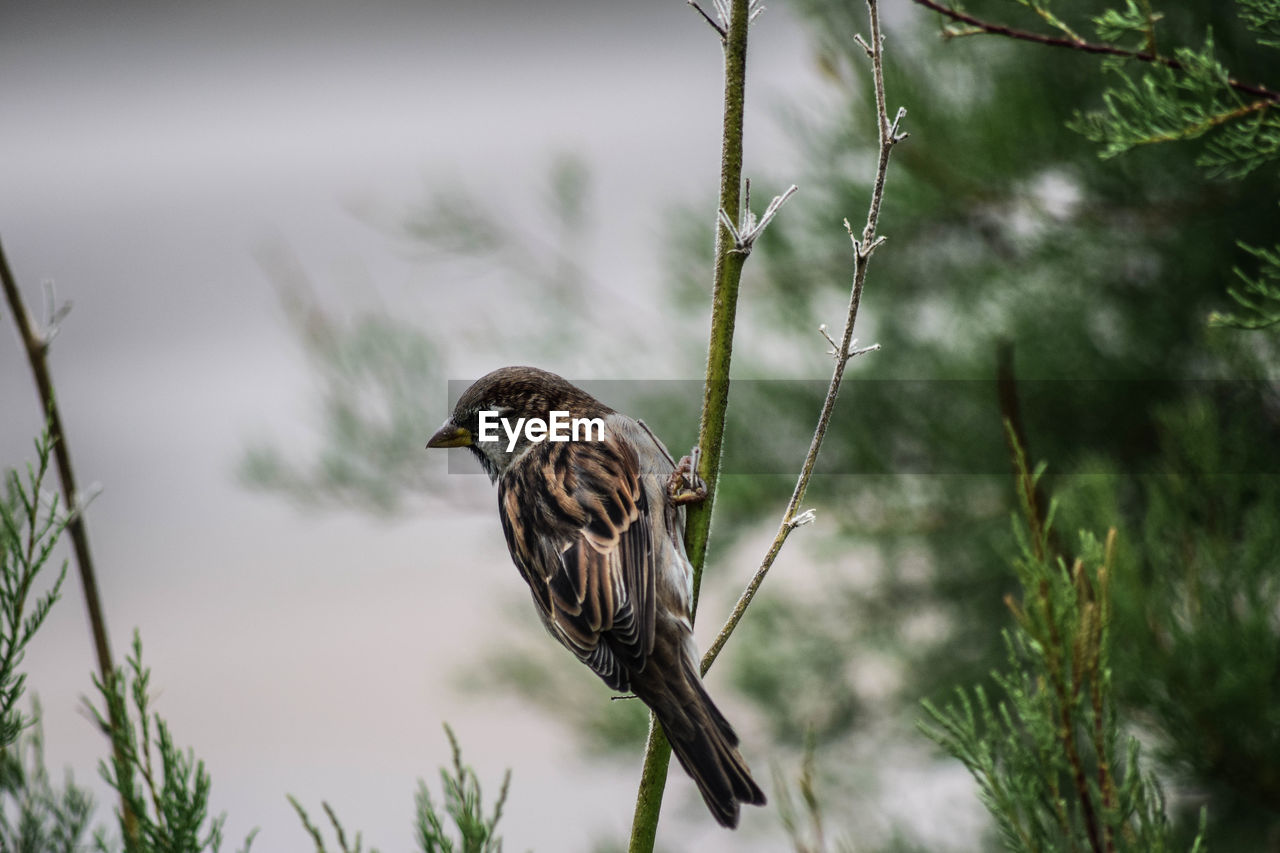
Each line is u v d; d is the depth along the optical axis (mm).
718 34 5184
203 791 4922
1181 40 9547
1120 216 10734
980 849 10781
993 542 10664
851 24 11016
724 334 5340
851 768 12086
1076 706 4938
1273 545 7840
